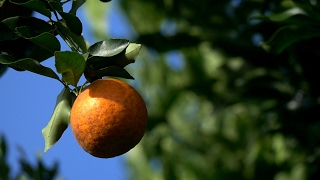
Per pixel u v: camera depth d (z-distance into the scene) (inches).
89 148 44.1
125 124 43.6
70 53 43.4
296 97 61.7
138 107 44.1
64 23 46.4
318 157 61.1
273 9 62.3
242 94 63.7
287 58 62.1
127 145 44.1
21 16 47.7
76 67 44.1
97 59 44.8
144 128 44.5
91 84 44.6
